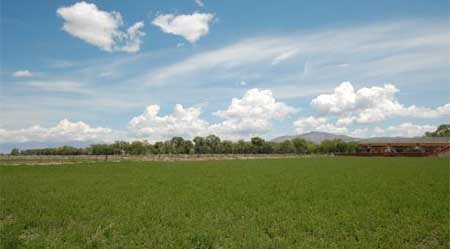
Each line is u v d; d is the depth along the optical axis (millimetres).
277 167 58656
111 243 13023
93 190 28016
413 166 57469
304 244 12523
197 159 95688
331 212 18484
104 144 157875
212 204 21031
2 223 16453
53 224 16266
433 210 18703
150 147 161125
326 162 74438
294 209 19344
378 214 17875
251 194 25312
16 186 30734
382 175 41656
